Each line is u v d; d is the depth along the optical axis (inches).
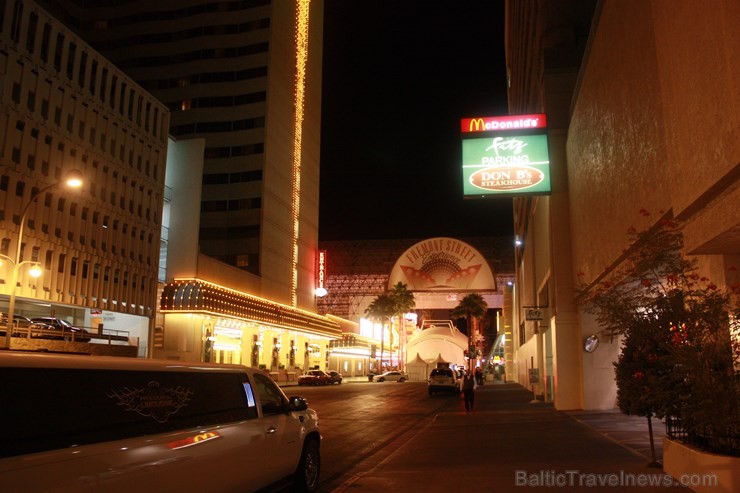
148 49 2866.6
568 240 949.8
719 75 306.0
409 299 3373.5
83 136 1649.9
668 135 392.2
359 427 802.2
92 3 2979.8
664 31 394.0
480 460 461.4
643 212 383.6
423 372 3157.0
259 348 2508.6
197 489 243.3
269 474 306.0
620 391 398.6
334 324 3437.5
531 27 1269.7
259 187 2618.1
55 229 1528.1
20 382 181.3
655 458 409.7
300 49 3132.4
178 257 2097.7
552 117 986.7
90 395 203.9
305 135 3164.4
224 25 2812.5
